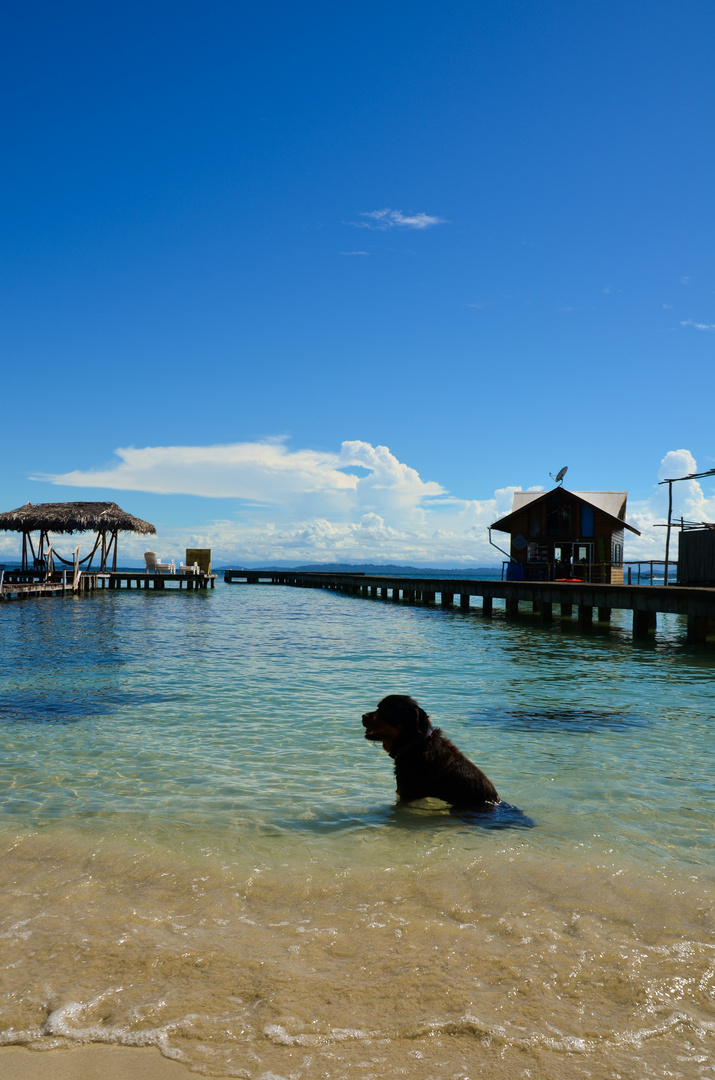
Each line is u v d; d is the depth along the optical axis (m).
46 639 14.59
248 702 7.95
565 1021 2.14
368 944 2.63
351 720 7.01
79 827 3.99
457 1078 1.87
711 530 22.19
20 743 6.03
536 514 31.91
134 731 6.51
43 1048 2.00
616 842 3.80
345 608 27.66
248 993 2.28
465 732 6.60
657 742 6.24
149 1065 1.93
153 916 2.87
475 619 22.02
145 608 25.25
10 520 32.78
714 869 3.44
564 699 8.37
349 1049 1.99
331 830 3.96
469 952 2.57
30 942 2.64
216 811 4.28
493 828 4.02
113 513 35.00
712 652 13.61
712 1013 2.20
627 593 16.39
